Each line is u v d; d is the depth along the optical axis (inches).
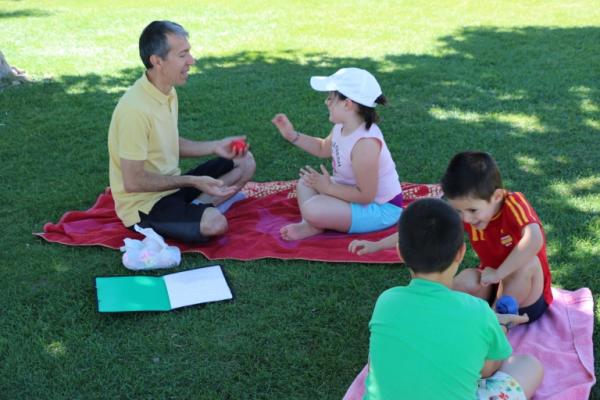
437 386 95.7
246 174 197.0
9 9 560.1
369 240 175.0
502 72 320.5
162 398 123.2
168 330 141.3
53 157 238.8
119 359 133.0
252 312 146.9
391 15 479.5
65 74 349.4
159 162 179.2
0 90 318.7
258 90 311.6
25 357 134.0
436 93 294.4
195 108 287.6
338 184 177.2
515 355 119.5
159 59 168.2
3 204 202.7
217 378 127.6
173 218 173.5
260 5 543.5
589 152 223.8
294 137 192.5
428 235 100.0
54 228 182.5
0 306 150.6
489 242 135.6
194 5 555.2
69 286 157.6
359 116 170.6
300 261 165.8
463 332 97.0
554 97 280.8
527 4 497.0
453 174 125.5
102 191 211.6
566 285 152.4
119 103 171.8
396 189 179.9
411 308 98.5
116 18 508.4
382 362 98.6
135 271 164.2
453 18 459.5
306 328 140.9
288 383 125.7
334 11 504.4
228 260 167.5
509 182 204.1
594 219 179.2
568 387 119.4
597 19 431.2
